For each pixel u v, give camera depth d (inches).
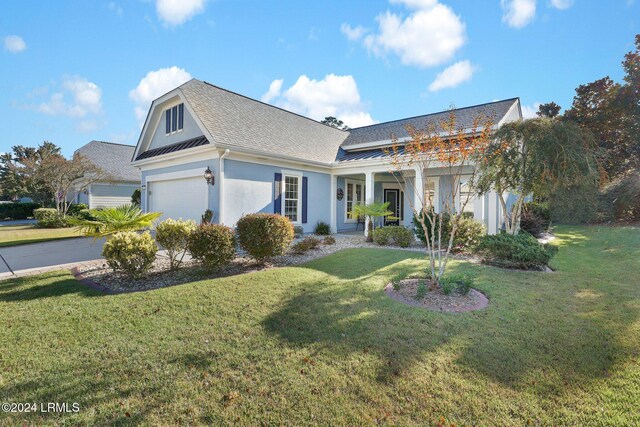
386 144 615.5
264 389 112.3
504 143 329.4
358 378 117.8
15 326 159.8
